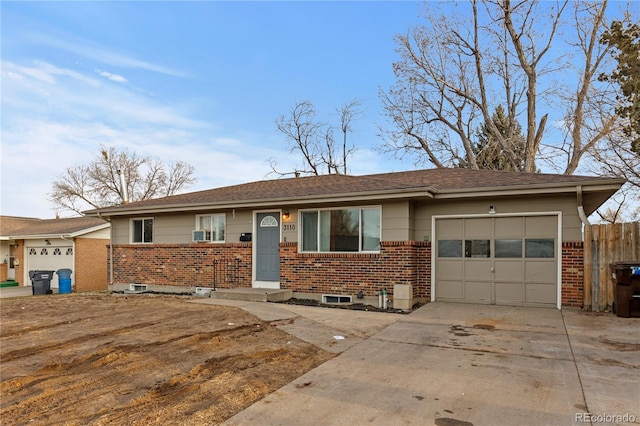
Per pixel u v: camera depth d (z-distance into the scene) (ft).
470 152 83.05
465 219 34.09
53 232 69.15
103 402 14.07
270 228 41.11
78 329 26.18
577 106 68.95
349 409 13.08
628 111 45.91
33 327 27.27
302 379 16.06
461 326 25.31
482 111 78.54
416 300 34.58
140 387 15.48
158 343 22.08
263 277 41.11
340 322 27.07
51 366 18.37
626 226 28.84
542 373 16.28
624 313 26.86
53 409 13.56
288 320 27.81
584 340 21.21
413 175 43.19
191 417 12.67
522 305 31.89
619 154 59.11
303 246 38.73
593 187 28.50
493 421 12.06
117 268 50.44
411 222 34.58
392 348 20.53
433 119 84.79
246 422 12.25
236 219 42.88
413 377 16.07
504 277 32.58
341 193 34.86
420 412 12.76
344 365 17.80
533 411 12.71
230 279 42.45
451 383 15.33
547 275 31.24
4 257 78.74
